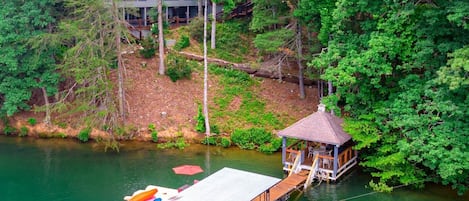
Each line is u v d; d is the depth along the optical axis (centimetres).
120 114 4184
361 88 3362
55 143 4116
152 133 4100
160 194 3023
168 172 3522
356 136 3291
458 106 2912
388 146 3250
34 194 3197
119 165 3656
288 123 4138
